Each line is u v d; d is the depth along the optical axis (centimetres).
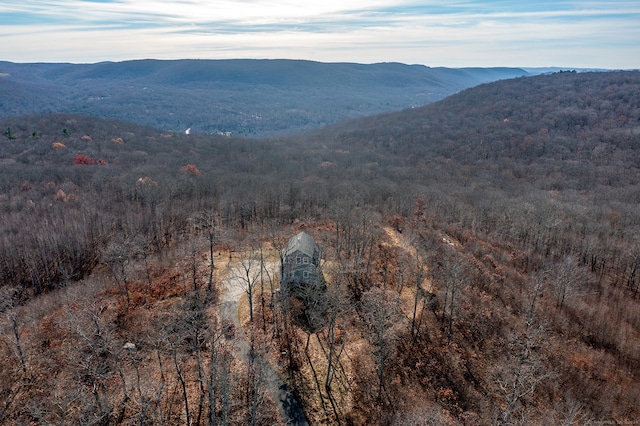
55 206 9450
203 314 5581
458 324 5794
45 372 4562
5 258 7125
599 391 4950
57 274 7088
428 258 7394
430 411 4472
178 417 4150
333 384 4731
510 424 3850
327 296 5884
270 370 4822
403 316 5825
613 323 6106
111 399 4244
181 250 7694
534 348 5444
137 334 5238
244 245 7912
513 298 6494
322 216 9688
